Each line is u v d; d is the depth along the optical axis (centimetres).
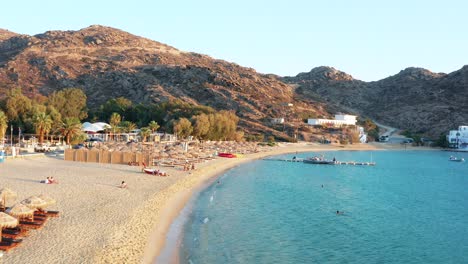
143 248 3303
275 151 16162
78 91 17062
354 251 3794
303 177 9019
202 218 4578
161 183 6219
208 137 16012
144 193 5275
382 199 6688
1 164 6862
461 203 6556
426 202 6588
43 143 10231
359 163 12850
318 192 7019
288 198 6256
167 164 8519
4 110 11875
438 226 4891
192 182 6906
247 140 18550
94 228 3488
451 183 9244
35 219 3512
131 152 8831
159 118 17400
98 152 8188
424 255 3769
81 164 7731
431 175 10844
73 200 4475
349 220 4994
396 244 4078
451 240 4278
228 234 4056
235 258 3397
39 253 2830
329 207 5719
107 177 6297
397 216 5375
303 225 4619
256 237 4028
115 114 14488
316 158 12988
